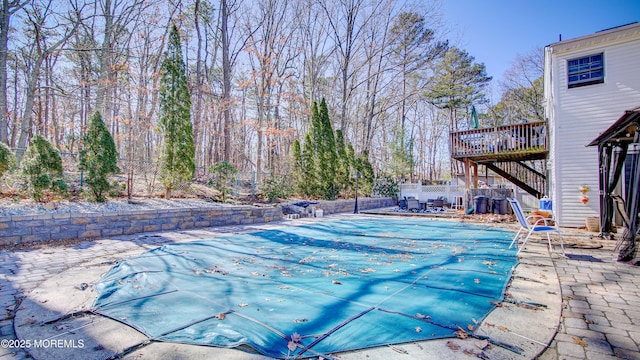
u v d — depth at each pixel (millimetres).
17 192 7477
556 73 9664
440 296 3176
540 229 5422
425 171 34219
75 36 16109
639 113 5293
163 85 9562
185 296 3125
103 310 2783
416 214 12391
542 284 3668
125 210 7375
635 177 4992
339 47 20016
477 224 9719
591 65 9172
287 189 13789
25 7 13086
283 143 22562
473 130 12180
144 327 2447
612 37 8727
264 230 8195
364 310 2785
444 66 22531
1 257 4855
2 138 11867
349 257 5078
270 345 2178
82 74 17781
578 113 9297
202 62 20031
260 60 19047
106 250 5457
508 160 13812
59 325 2502
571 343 2309
